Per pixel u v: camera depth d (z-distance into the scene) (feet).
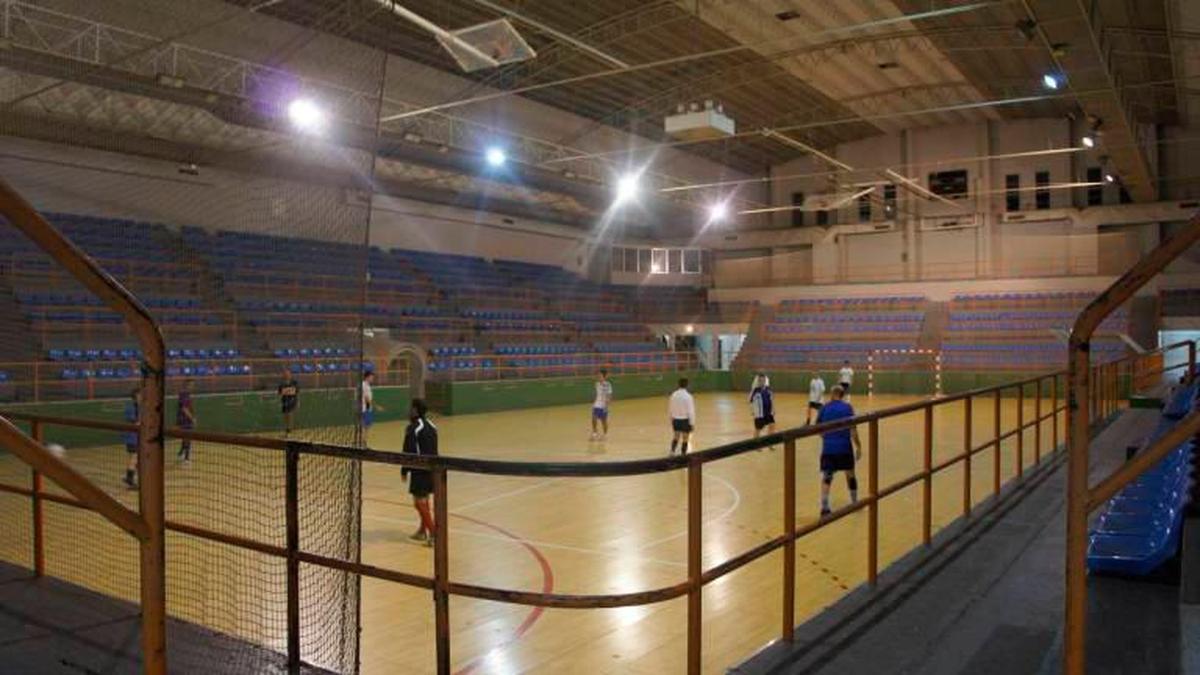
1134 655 11.66
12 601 14.57
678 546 29.45
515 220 107.45
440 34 49.78
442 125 81.76
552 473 10.31
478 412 82.23
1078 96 61.93
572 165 97.30
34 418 16.74
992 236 109.91
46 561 23.31
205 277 63.67
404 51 76.69
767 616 21.83
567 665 18.60
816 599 23.09
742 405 91.15
